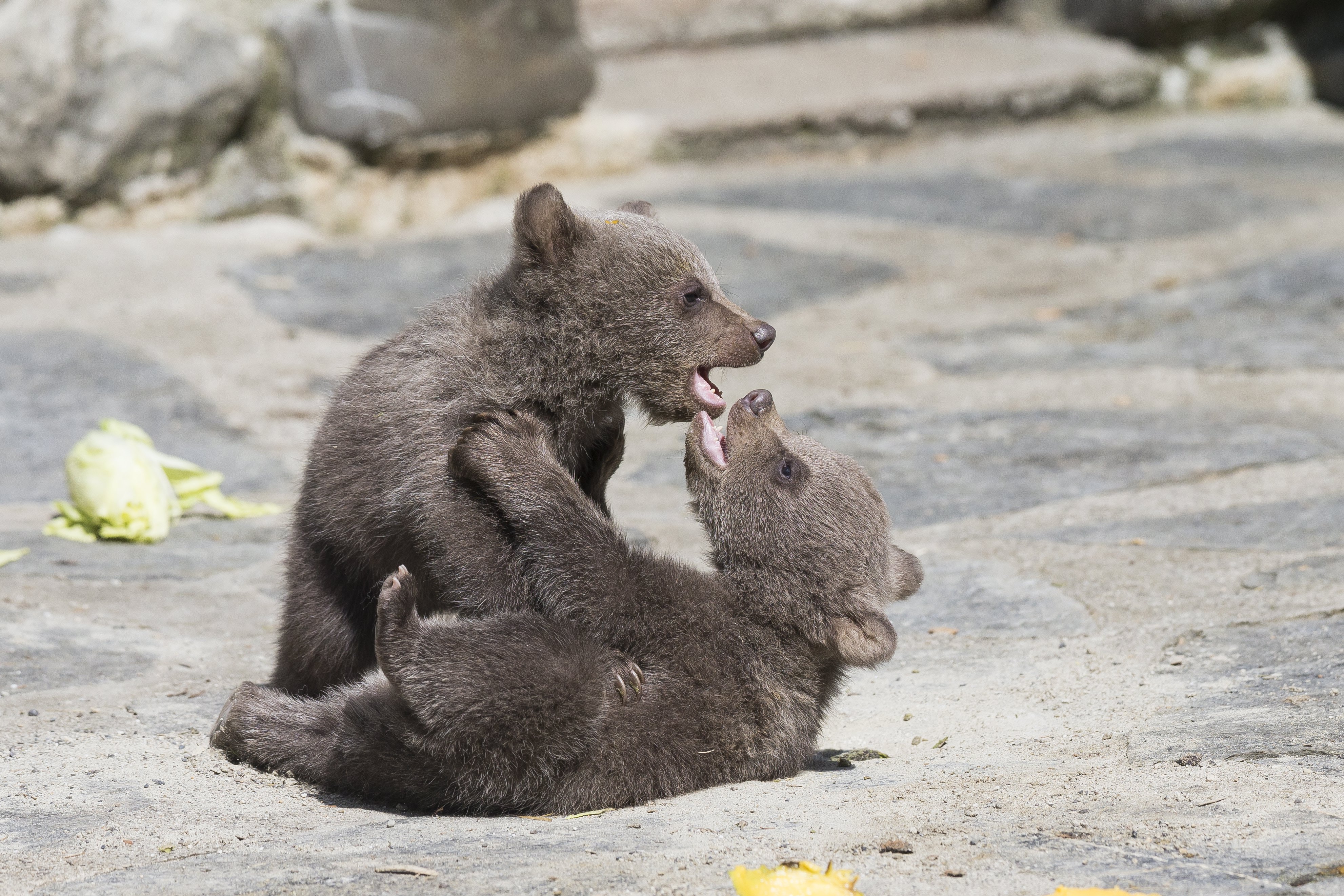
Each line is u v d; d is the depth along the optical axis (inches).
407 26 770.2
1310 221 753.0
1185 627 361.1
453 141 797.9
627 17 939.3
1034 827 239.6
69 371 578.2
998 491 481.1
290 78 762.8
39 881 237.3
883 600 319.3
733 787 292.2
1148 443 512.7
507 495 305.6
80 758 303.4
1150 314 647.8
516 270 338.6
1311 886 205.6
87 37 715.4
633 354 345.7
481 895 212.7
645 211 391.9
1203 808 243.3
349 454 328.2
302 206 771.4
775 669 303.7
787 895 205.2
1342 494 452.1
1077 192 820.0
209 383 574.9
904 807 257.1
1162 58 976.3
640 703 290.2
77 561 429.7
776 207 796.6
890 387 583.8
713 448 330.6
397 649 281.3
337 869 231.9
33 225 725.9
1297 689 306.2
